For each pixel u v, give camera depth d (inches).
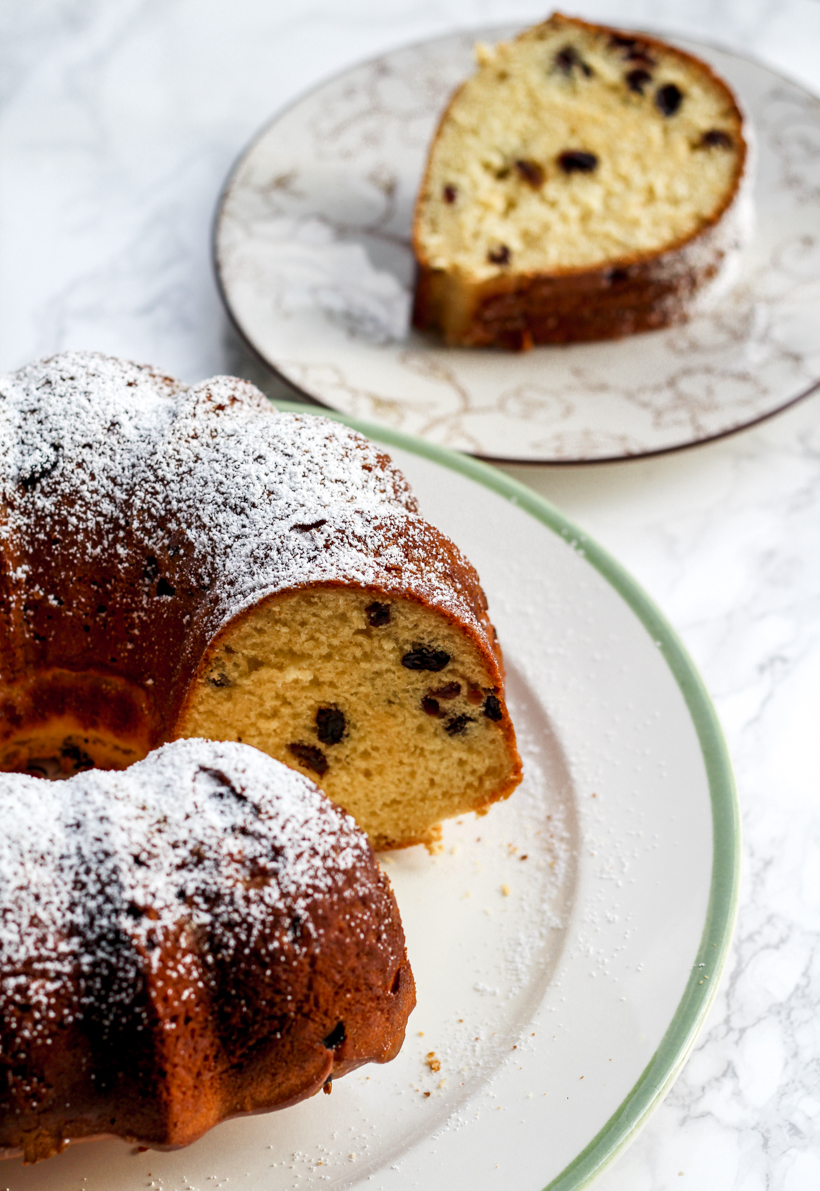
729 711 26.8
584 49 32.0
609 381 29.2
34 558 25.0
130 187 32.3
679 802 25.0
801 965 24.8
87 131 33.1
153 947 22.3
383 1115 23.4
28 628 25.0
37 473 25.0
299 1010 22.6
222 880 22.5
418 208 30.4
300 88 34.0
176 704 24.6
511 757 25.0
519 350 29.7
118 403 25.3
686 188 30.6
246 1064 22.6
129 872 22.4
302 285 29.9
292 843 22.7
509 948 24.5
